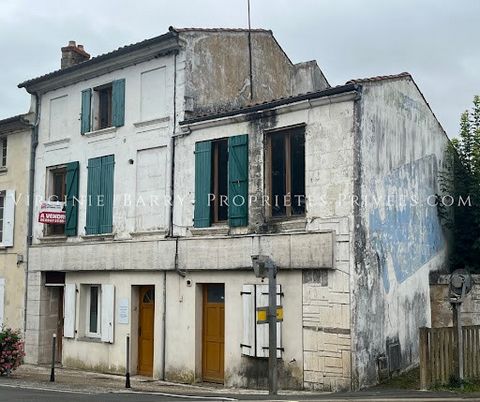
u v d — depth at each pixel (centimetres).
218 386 1380
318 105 1280
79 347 1695
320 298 1238
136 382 1450
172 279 1499
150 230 1562
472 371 1147
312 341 1241
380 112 1311
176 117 1538
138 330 1585
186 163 1509
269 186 1355
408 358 1327
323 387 1214
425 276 1437
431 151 1516
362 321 1204
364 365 1194
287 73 1859
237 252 1365
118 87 1678
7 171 1980
